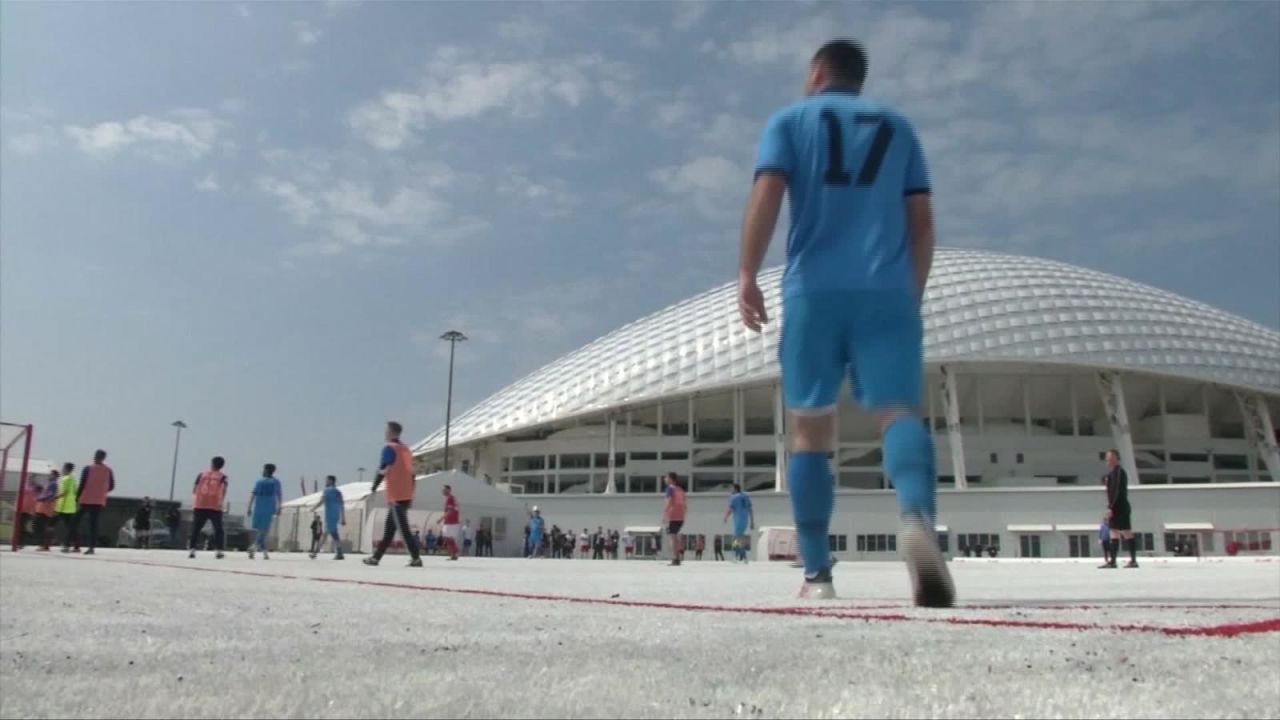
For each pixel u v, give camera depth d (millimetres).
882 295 4863
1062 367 67438
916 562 4457
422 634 3152
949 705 1868
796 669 2326
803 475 5371
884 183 5004
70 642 2799
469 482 48750
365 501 44906
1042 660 2473
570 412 71375
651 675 2230
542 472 71250
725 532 57094
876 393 4789
